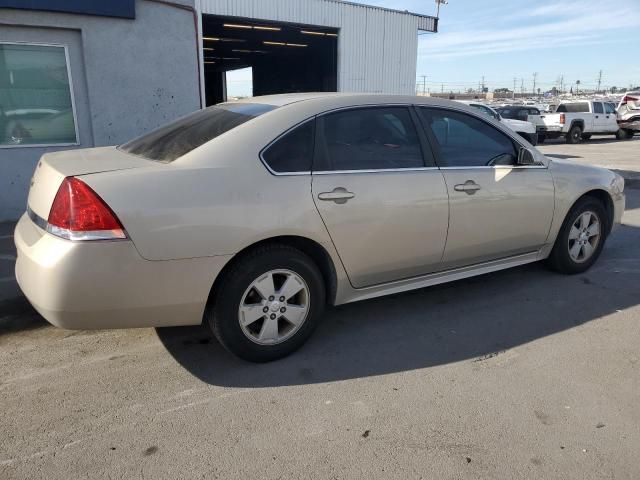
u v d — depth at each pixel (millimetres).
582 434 2686
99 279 2748
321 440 2635
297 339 3455
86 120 7562
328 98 3590
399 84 16906
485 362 3416
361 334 3811
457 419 2807
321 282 3477
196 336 3773
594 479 2375
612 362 3412
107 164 3094
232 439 2641
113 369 3318
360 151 3566
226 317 3164
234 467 2439
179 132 3562
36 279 2783
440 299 4453
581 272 5086
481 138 4199
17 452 2529
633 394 3047
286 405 2936
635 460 2496
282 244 3295
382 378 3219
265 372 3285
